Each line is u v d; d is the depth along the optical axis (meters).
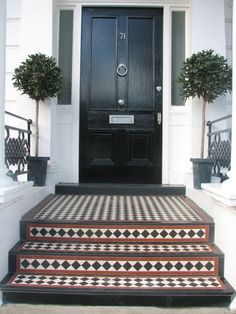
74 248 3.35
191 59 4.37
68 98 5.07
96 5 5.00
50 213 3.81
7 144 3.80
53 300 2.94
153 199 4.50
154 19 5.04
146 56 5.05
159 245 3.46
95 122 5.04
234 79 3.17
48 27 4.66
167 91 5.00
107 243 3.50
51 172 4.66
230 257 3.09
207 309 2.91
